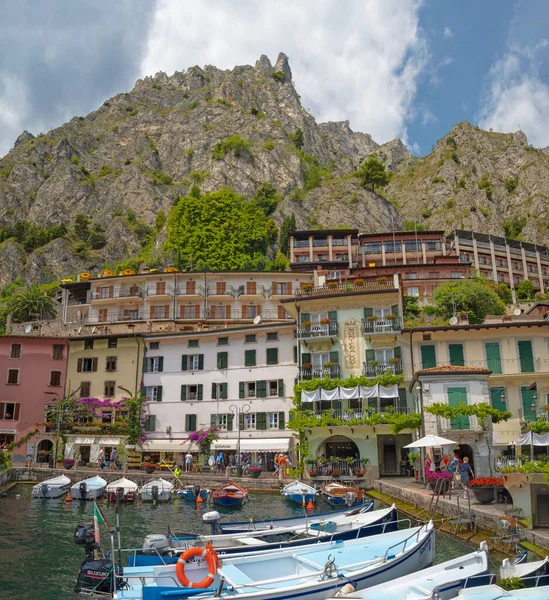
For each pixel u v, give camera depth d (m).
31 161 187.88
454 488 32.00
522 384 43.88
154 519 31.30
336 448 47.97
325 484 38.78
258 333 53.66
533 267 128.25
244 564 18.55
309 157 185.62
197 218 112.75
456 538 23.94
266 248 117.00
